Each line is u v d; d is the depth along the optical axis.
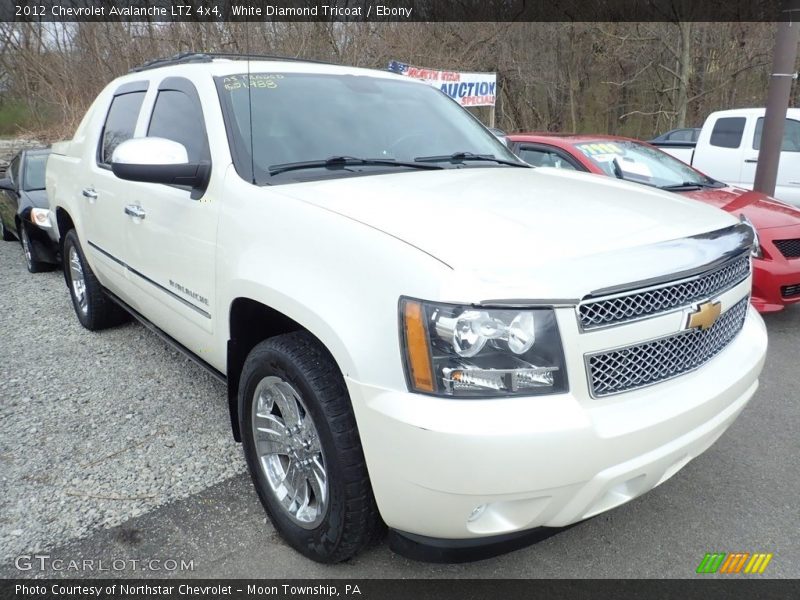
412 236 1.98
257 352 2.38
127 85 4.01
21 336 4.88
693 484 2.91
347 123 3.11
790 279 4.75
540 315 1.80
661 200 2.60
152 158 2.62
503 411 1.78
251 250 2.41
